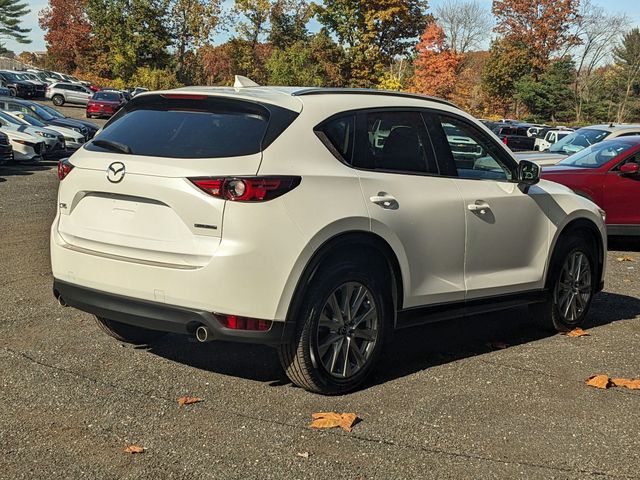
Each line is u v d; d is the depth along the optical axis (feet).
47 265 26.43
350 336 14.85
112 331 17.15
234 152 13.85
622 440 13.19
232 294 13.43
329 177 14.46
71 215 15.29
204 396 14.43
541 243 19.08
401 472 11.62
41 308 20.43
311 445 12.44
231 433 12.78
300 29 221.66
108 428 12.81
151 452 11.94
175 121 14.88
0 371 15.35
